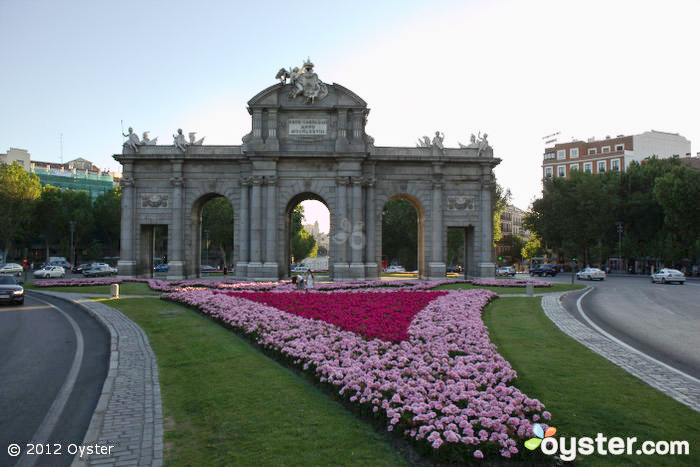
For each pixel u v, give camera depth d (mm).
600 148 113188
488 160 50375
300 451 8086
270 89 47719
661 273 54688
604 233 86438
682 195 68000
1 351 16344
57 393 11703
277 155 47281
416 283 43062
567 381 11766
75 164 143375
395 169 50531
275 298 26812
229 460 7750
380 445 8430
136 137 50656
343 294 29422
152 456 7957
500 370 12172
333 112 48562
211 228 93125
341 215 47344
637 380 11961
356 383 10648
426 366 12289
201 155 49156
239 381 12062
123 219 50188
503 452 7773
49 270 63844
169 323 21406
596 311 26312
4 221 81875
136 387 11688
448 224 50719
